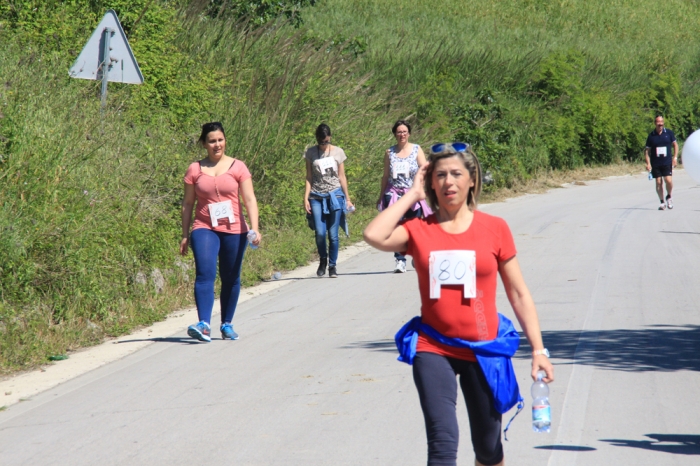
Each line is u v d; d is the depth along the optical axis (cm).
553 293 1695
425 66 4675
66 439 906
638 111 5816
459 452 834
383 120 3478
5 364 1235
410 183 1959
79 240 1488
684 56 7594
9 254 1359
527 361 1179
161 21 2684
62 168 1590
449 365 639
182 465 812
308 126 2862
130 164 1819
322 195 2017
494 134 4206
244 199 1401
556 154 4859
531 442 855
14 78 1766
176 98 2434
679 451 819
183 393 1073
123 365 1241
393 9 6328
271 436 891
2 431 948
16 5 2331
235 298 1407
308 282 1969
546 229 2766
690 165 1517
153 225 1794
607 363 1156
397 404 993
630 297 1628
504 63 5103
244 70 2962
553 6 7900
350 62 3562
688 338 1296
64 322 1413
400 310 1577
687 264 2000
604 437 866
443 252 645
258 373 1159
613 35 7806
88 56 1844
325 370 1160
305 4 3925
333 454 829
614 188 4444
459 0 7062
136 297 1617
